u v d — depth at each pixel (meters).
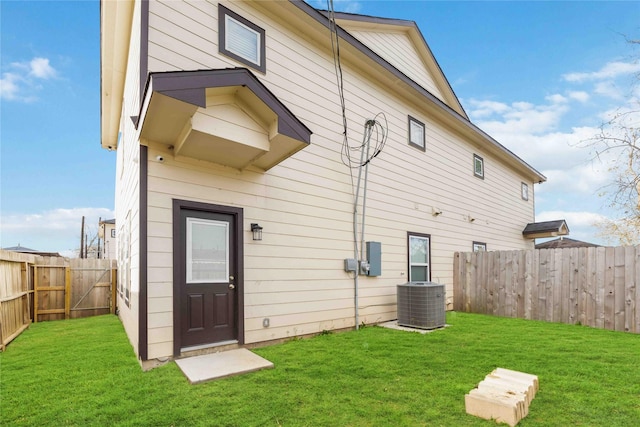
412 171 8.16
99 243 31.48
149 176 4.10
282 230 5.41
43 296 8.27
